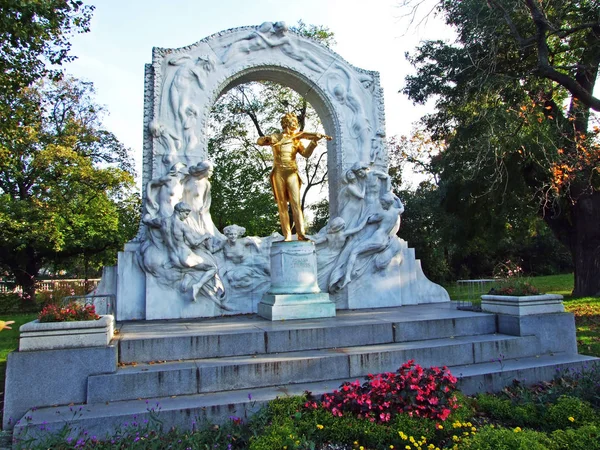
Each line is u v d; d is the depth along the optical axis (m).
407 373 4.65
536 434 3.93
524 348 6.79
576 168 12.95
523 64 14.91
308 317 7.96
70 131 22.73
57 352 5.02
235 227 9.25
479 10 13.33
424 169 27.31
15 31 9.55
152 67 9.63
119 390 5.01
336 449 4.04
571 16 13.02
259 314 8.68
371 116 11.03
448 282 30.39
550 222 16.97
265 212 21.11
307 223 26.02
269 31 10.48
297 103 22.42
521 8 12.73
